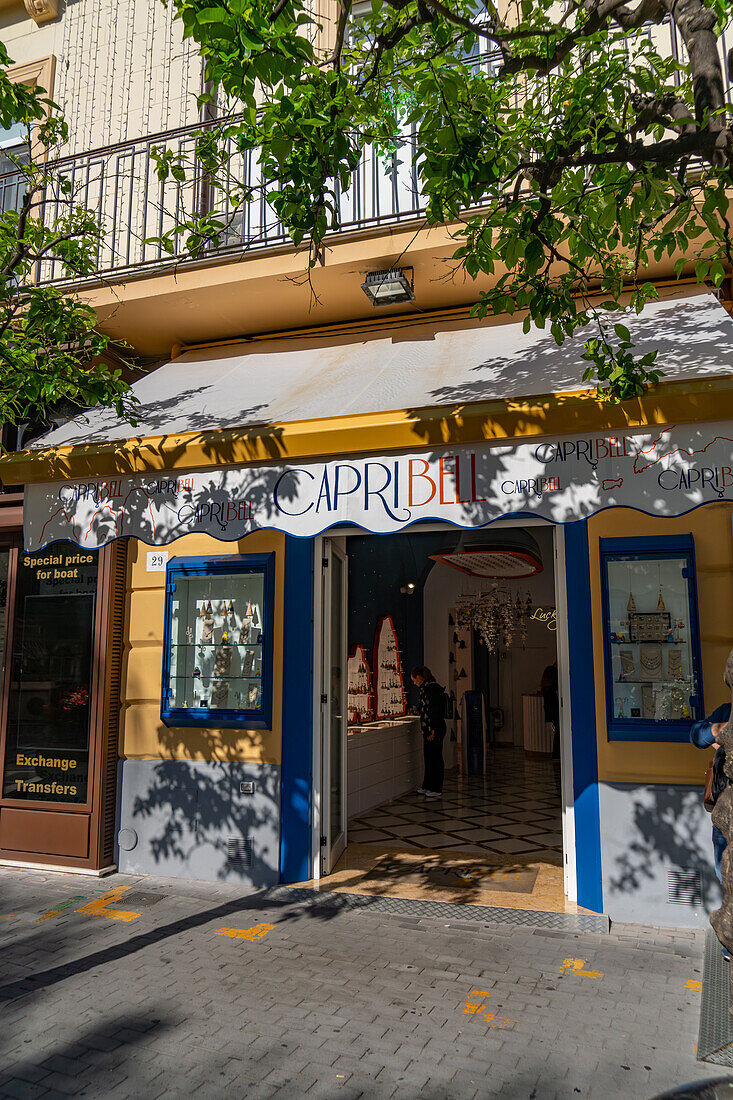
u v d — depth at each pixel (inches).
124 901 222.4
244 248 262.5
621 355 164.9
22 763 262.7
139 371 313.7
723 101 146.5
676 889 199.8
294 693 242.1
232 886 237.1
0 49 193.5
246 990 161.3
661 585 210.7
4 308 238.1
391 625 462.3
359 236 249.6
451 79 145.0
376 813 357.4
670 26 239.8
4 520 273.1
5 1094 123.5
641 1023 146.3
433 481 176.4
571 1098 121.9
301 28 303.3
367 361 243.9
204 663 253.4
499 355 220.1
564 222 232.4
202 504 195.6
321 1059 133.9
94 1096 123.1
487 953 181.5
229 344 304.7
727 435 155.9
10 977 168.1
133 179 316.8
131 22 334.3
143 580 263.4
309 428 187.3
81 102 337.4
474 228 176.2
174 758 251.9
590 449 165.5
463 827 324.2
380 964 175.2
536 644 719.1
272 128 159.0
